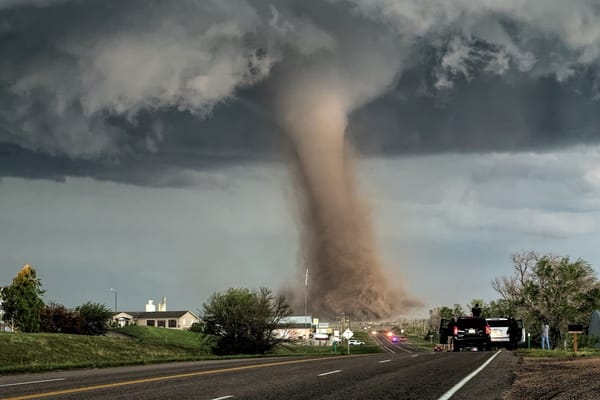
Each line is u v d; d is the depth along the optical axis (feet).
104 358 191.72
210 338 250.16
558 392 49.34
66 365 83.87
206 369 75.51
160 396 46.03
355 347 457.27
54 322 359.46
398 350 413.80
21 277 351.46
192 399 44.16
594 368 72.59
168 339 410.31
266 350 250.98
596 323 263.29
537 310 261.85
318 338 455.22
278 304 250.16
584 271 259.80
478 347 152.25
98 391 49.90
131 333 425.69
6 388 53.62
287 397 45.52
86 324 372.58
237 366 81.05
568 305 257.14
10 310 349.82
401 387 52.65
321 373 67.36
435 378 61.26
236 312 242.17
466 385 54.75
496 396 46.98
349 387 52.54
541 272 260.83
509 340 169.99
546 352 121.29
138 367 84.48
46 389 52.13
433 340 606.96
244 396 46.06
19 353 172.86
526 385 55.11
